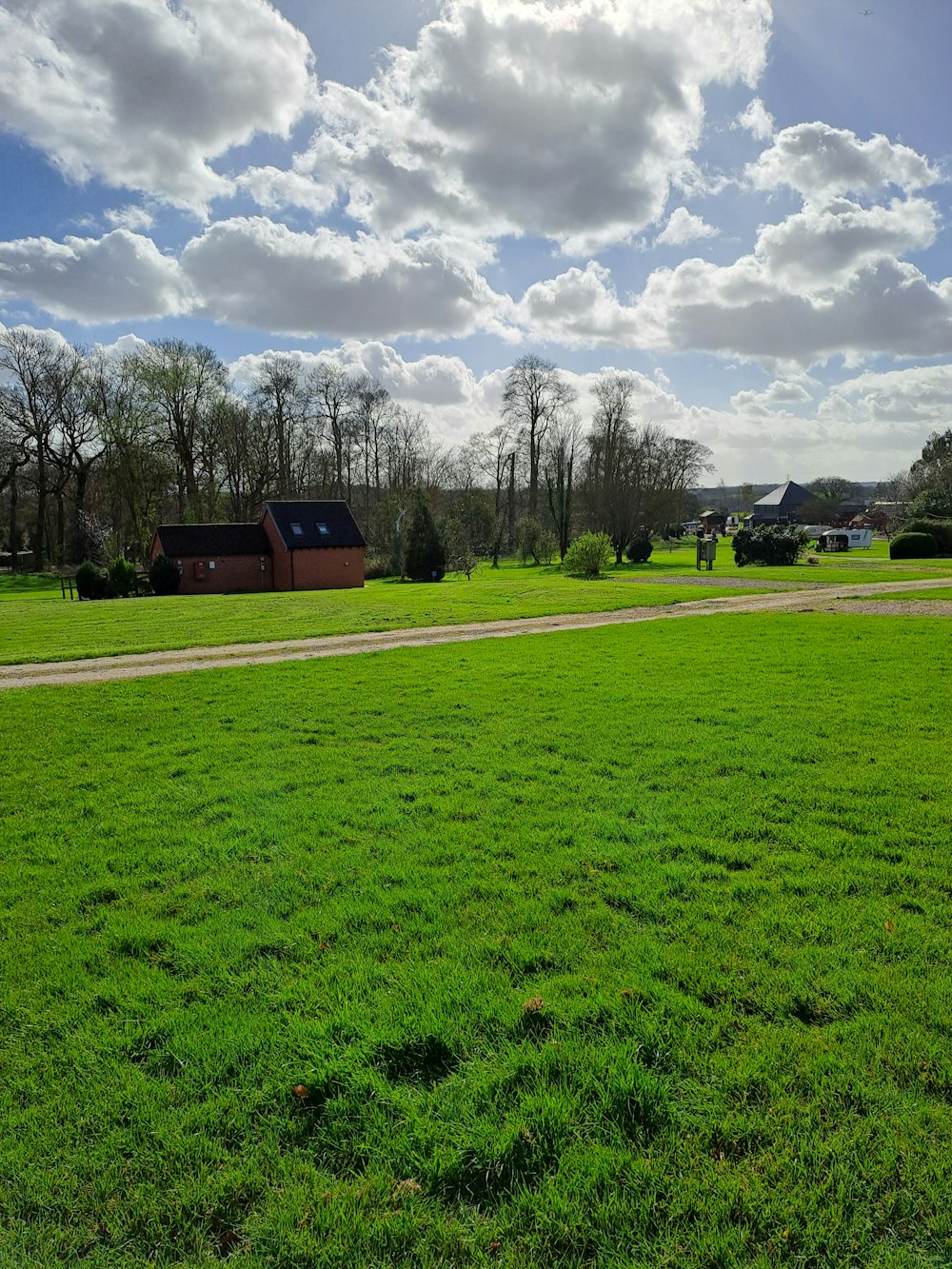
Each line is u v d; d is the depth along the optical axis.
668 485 72.69
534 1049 3.15
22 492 63.44
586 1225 2.38
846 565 45.28
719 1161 2.61
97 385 51.19
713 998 3.48
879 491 127.50
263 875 4.88
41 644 17.36
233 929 4.19
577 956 3.85
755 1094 2.91
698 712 8.95
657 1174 2.54
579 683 11.03
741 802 5.94
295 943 4.02
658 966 3.71
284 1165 2.63
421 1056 3.15
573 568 40.69
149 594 40.16
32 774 7.20
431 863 5.00
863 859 4.88
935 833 5.23
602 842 5.25
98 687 11.73
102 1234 2.41
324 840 5.41
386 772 7.00
